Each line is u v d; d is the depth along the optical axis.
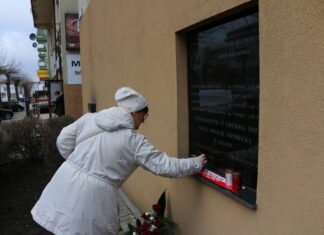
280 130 1.85
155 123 3.75
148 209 4.28
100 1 6.60
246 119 2.37
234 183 2.36
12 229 4.61
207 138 2.90
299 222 1.75
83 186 2.46
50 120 8.32
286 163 1.82
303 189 1.71
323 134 1.58
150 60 3.81
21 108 40.50
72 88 13.55
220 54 2.62
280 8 1.80
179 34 3.09
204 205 2.77
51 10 24.36
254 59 2.25
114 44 5.60
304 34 1.66
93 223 2.45
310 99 1.64
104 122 2.53
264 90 1.95
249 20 2.27
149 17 3.77
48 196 2.57
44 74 29.39
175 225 3.27
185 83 3.15
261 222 2.05
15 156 7.88
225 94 2.59
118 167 2.51
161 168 2.49
